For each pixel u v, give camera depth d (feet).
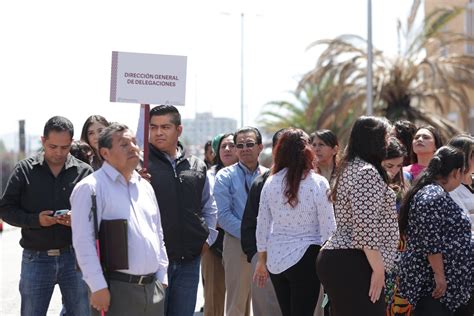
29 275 21.25
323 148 25.11
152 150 21.88
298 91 91.04
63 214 20.54
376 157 18.12
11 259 54.95
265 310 24.39
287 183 20.21
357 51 88.94
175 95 21.74
